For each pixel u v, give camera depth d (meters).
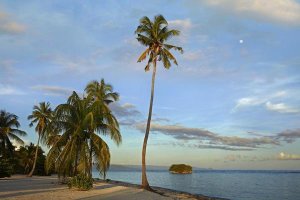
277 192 59.12
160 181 99.62
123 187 42.53
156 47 41.72
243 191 61.16
